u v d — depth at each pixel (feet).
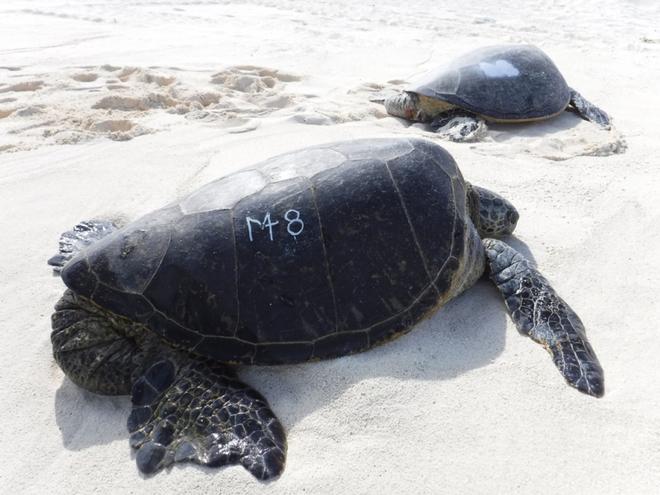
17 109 7.46
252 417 3.06
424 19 12.70
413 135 6.59
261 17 13.08
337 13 13.55
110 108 7.59
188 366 3.35
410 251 3.58
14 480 3.00
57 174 5.86
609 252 4.36
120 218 5.12
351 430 3.06
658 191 5.10
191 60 9.53
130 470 2.98
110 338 3.46
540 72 6.94
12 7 14.02
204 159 6.01
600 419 3.03
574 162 5.86
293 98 7.79
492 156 6.02
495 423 3.03
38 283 4.35
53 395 3.51
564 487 2.72
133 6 14.38
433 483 2.77
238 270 3.38
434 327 3.65
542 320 3.58
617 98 7.76
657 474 2.75
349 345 3.40
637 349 3.50
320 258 3.43
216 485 2.83
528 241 4.54
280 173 3.72
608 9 13.32
